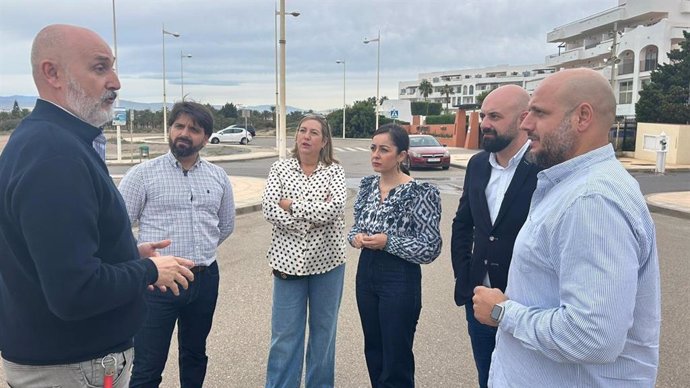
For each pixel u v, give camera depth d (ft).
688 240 27.78
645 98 90.53
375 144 10.73
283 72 64.13
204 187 10.82
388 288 10.42
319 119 11.37
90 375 6.42
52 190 5.53
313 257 10.91
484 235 9.54
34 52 6.22
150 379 10.12
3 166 5.80
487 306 6.25
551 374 5.72
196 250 10.56
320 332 11.40
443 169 69.46
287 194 11.02
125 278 6.18
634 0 152.76
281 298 11.10
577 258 5.24
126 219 6.77
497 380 6.48
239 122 222.48
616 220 5.16
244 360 13.24
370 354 11.03
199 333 10.94
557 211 5.58
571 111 5.68
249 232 29.60
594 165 5.65
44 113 6.13
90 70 6.27
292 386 11.31
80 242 5.67
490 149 9.35
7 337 6.11
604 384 5.52
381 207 10.67
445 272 21.45
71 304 5.61
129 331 6.75
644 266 5.48
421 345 14.25
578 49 174.60
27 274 5.84
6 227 5.76
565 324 5.22
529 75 351.25
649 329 5.60
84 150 6.05
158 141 143.23
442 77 399.03
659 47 132.87
